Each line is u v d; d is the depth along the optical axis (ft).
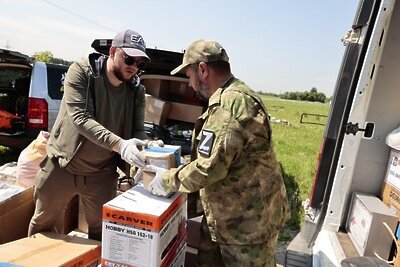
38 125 15.53
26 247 6.64
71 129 7.00
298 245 7.69
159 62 14.79
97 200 7.59
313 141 37.11
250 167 5.24
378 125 7.89
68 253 6.51
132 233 5.10
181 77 15.15
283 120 61.82
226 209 5.40
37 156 9.64
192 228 7.72
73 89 6.70
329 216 7.98
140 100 7.83
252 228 5.32
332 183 7.89
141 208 5.18
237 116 4.86
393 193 7.34
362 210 7.23
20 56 15.30
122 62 6.61
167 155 5.69
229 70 5.47
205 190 5.59
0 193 8.10
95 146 7.11
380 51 7.55
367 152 8.01
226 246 5.47
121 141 6.28
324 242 7.37
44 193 7.37
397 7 7.40
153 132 14.87
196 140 5.50
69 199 7.65
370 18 6.78
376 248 6.72
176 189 5.28
